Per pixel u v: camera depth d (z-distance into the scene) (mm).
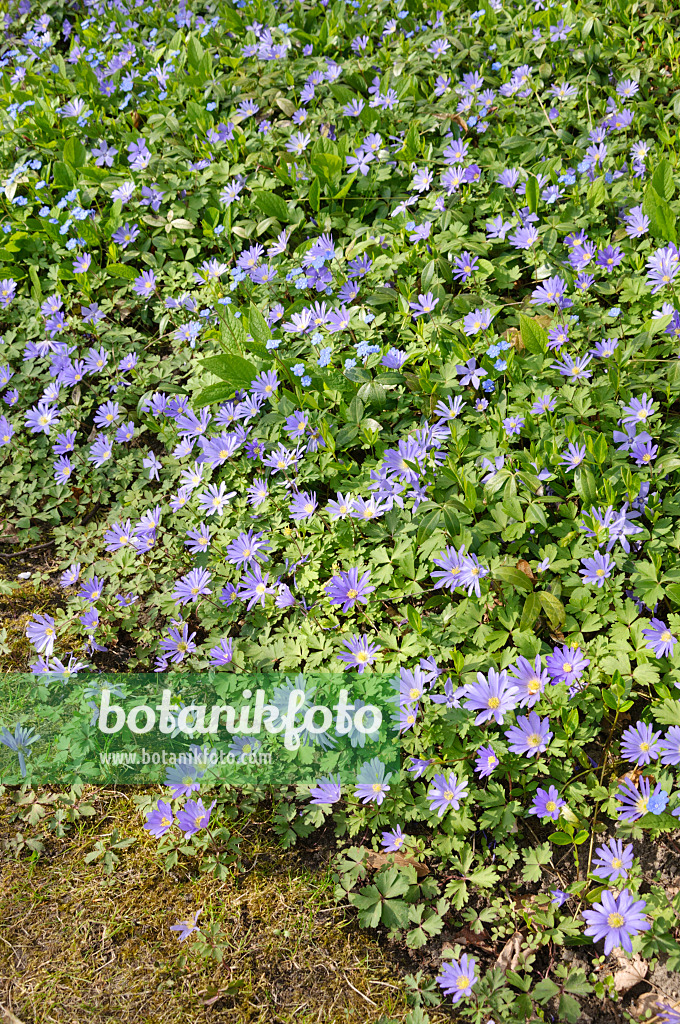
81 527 1389
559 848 1123
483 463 1269
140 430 1418
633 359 1298
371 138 1545
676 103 1531
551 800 1096
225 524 1307
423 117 1609
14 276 1601
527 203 1454
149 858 1166
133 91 1931
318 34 1859
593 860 1104
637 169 1472
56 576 1369
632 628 1154
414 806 1135
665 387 1277
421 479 1265
